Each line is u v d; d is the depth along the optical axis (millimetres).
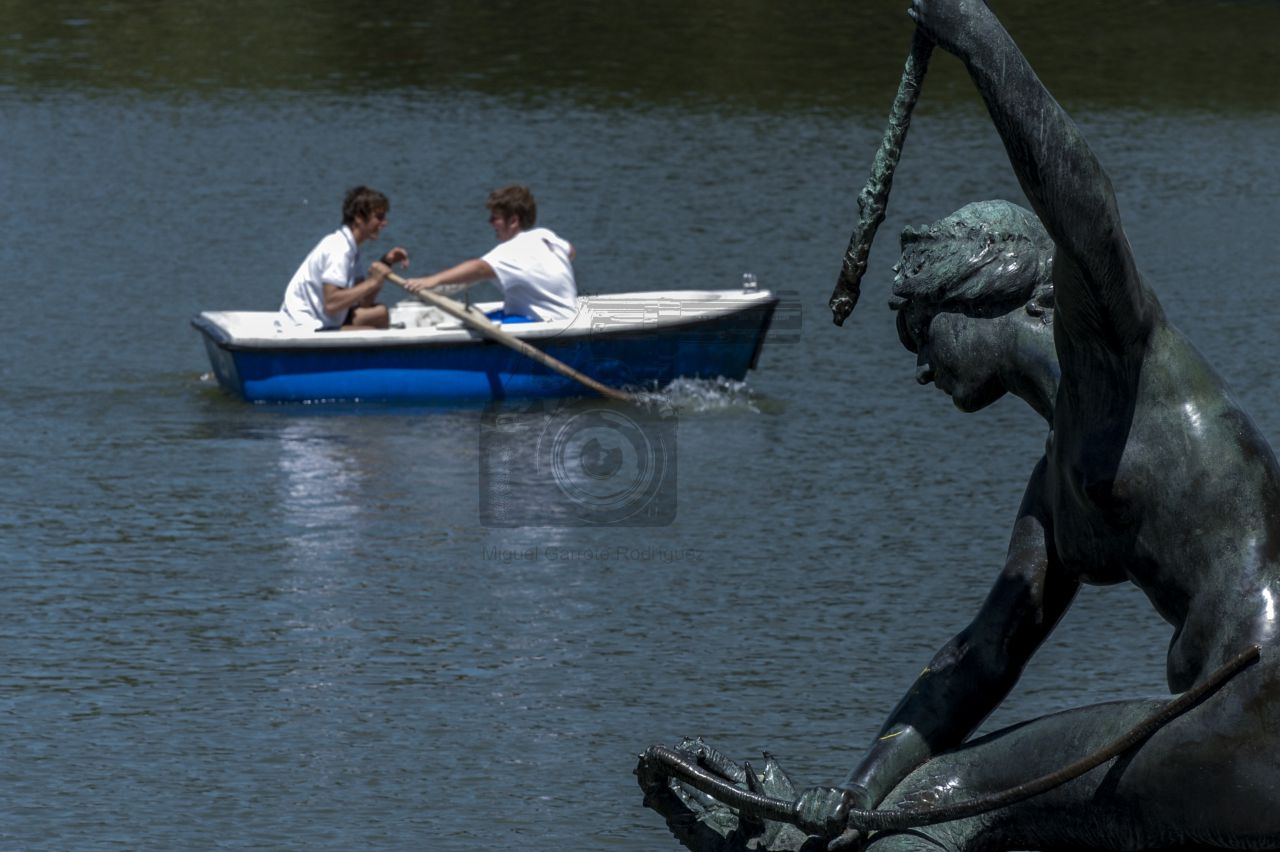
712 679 22500
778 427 34688
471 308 37625
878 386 37500
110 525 29031
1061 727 11594
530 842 18234
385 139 66188
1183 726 11102
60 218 53750
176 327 42719
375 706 21828
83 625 24578
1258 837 11016
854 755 20094
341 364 37375
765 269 47406
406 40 88500
